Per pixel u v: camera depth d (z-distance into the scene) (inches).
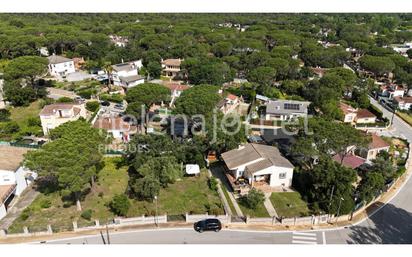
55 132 2046.0
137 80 4180.6
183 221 1765.5
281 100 3570.4
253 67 4815.5
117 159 2404.0
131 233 1670.8
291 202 1973.4
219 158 2463.1
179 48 5546.3
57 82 4456.2
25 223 1743.4
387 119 3336.6
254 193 1915.6
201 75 4116.6
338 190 1846.7
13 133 2883.9
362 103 3663.9
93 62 5216.5
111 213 1840.6
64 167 1723.7
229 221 1761.8
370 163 2447.1
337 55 5546.3
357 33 7864.2
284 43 6481.3
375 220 1857.8
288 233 1706.4
